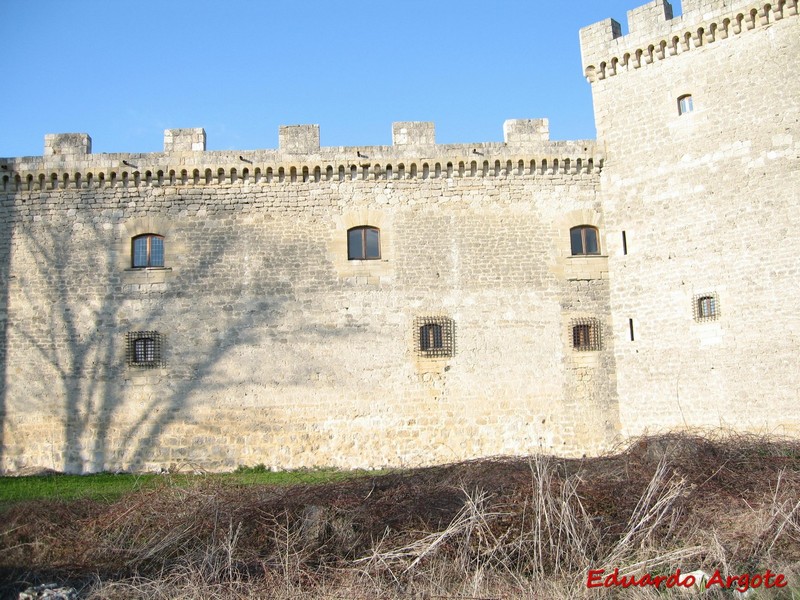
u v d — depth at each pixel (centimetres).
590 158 2761
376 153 2739
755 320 2364
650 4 2683
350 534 1439
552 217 2744
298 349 2617
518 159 2755
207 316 2633
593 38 2814
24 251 2677
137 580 1299
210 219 2700
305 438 2566
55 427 2566
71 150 2730
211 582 1281
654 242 2612
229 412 2575
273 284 2659
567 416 2620
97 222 2692
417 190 2744
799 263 2308
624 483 1586
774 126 2406
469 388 2617
